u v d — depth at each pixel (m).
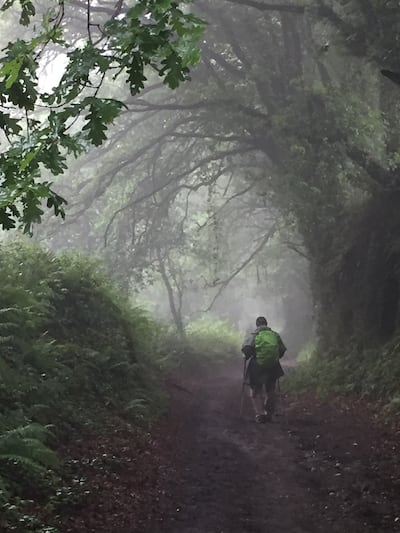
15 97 3.35
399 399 10.22
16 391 6.85
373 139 18.08
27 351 7.89
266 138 20.59
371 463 7.49
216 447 8.80
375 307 15.59
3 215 2.66
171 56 2.54
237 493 6.55
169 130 21.59
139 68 2.63
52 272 11.01
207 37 19.73
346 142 16.84
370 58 13.82
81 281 11.74
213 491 6.59
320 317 19.66
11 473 5.43
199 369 25.36
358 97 18.36
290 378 17.03
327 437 9.30
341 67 19.77
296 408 12.73
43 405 6.84
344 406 11.92
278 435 9.74
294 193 18.73
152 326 15.48
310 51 19.56
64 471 6.07
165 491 6.42
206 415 11.88
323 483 6.89
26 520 4.70
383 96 17.27
